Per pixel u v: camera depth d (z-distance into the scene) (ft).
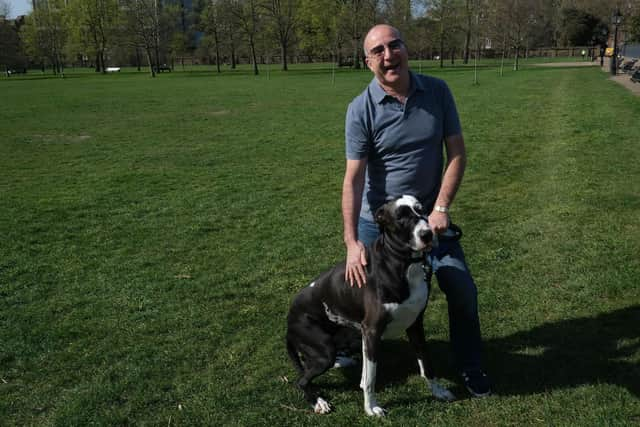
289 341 12.44
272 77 159.53
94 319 16.60
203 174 36.17
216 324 15.96
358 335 12.50
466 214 24.98
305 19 211.20
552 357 13.37
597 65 154.30
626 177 28.99
